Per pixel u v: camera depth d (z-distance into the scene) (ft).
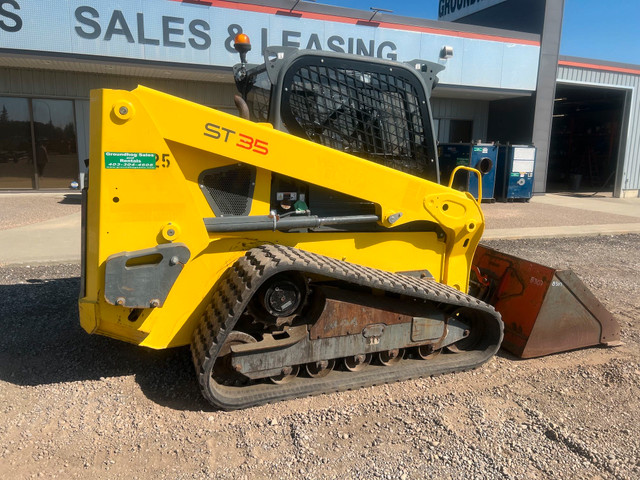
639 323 15.35
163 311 9.96
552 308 12.40
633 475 8.08
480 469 8.18
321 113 10.94
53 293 16.57
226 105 43.21
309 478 7.88
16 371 11.06
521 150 45.27
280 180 10.53
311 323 10.08
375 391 10.60
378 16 40.98
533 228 31.63
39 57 33.42
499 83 47.16
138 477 7.82
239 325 10.14
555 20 48.01
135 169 9.00
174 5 35.42
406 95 11.71
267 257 9.36
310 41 39.22
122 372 11.10
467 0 61.26
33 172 39.58
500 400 10.43
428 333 11.20
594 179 72.28
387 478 7.92
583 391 10.91
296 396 10.07
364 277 9.71
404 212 11.23
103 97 8.63
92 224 9.19
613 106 68.28
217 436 8.89
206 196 9.85
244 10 37.04
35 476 7.77
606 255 25.14
